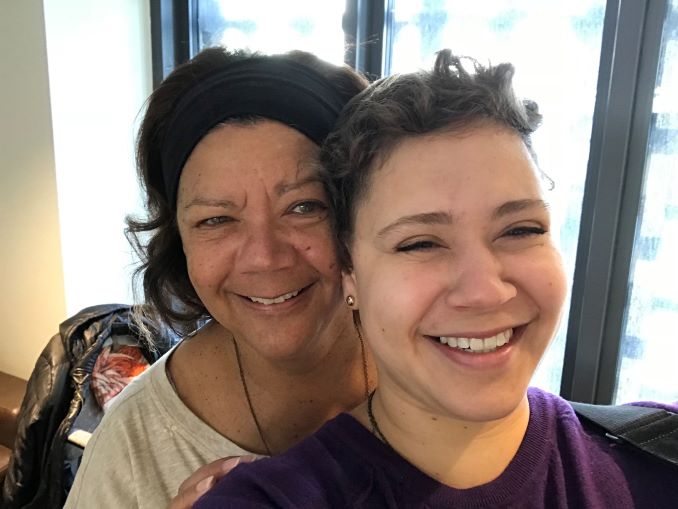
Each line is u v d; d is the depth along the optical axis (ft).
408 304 1.85
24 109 6.88
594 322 5.38
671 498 2.02
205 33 7.84
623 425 2.19
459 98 1.89
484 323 1.82
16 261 7.53
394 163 1.91
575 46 5.37
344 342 2.89
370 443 2.05
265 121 2.40
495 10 5.74
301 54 2.61
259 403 2.86
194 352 2.99
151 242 3.08
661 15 4.68
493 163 1.85
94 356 5.51
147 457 2.76
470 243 1.83
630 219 5.13
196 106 2.43
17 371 7.98
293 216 2.48
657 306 5.36
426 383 1.91
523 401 2.16
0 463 6.61
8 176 7.29
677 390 5.47
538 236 1.94
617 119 4.93
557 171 5.60
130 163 7.65
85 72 6.97
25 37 6.63
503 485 1.95
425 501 1.91
